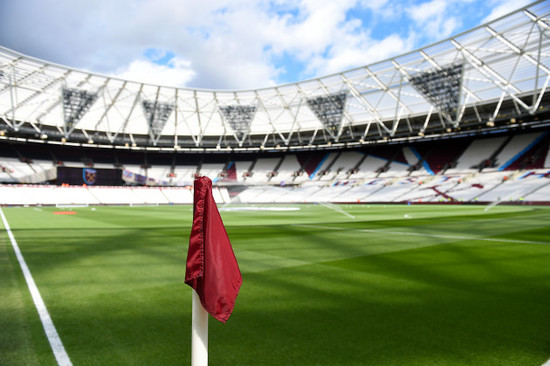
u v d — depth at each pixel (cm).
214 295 164
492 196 4028
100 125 5075
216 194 5766
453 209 3127
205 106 5244
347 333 326
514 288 501
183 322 355
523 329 338
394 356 276
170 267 650
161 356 275
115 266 659
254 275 583
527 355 280
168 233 1238
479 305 418
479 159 4809
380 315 379
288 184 5900
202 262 167
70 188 4697
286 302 429
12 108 3916
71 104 4331
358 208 3556
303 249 880
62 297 448
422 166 5225
